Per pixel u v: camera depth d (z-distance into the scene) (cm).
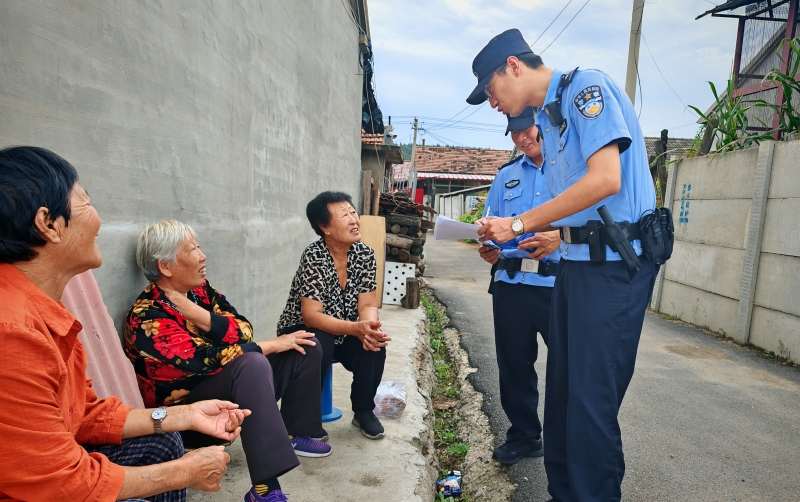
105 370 168
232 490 219
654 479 273
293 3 430
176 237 188
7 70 140
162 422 154
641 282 194
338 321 257
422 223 699
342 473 240
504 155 3331
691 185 679
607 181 176
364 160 1109
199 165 253
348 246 269
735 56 1025
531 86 203
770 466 290
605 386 192
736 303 577
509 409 293
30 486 112
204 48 256
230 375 189
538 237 258
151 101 208
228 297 296
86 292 168
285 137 414
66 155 161
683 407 374
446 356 529
